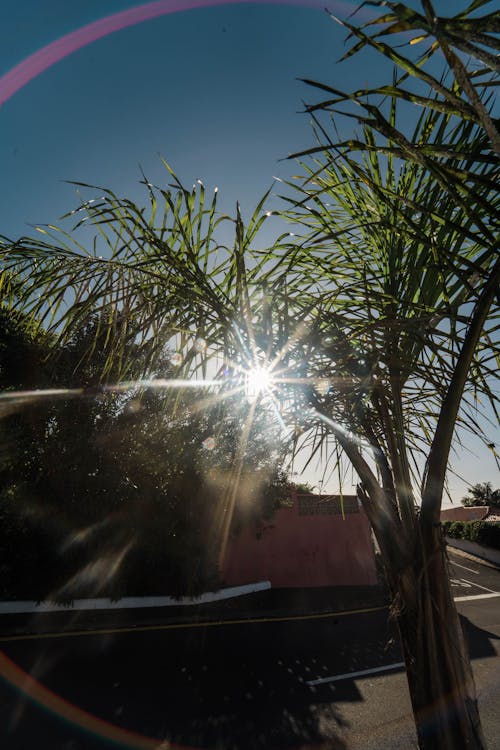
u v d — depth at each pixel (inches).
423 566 50.9
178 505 404.2
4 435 314.7
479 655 323.6
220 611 441.1
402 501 57.7
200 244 55.6
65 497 345.4
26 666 252.7
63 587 389.7
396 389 59.9
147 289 58.2
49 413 310.0
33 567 388.5
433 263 50.6
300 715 210.2
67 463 323.0
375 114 36.9
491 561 923.4
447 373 52.7
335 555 639.8
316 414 62.2
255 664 285.1
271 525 593.6
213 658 292.0
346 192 61.2
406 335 53.6
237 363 59.2
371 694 240.1
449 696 47.1
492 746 183.0
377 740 187.3
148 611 407.8
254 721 201.8
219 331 59.7
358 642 354.6
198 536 451.5
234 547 607.8
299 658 304.5
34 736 179.0
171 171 54.1
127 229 55.7
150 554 421.7
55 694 218.1
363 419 62.9
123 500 370.0
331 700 230.2
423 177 56.0
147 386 61.6
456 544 1083.9
